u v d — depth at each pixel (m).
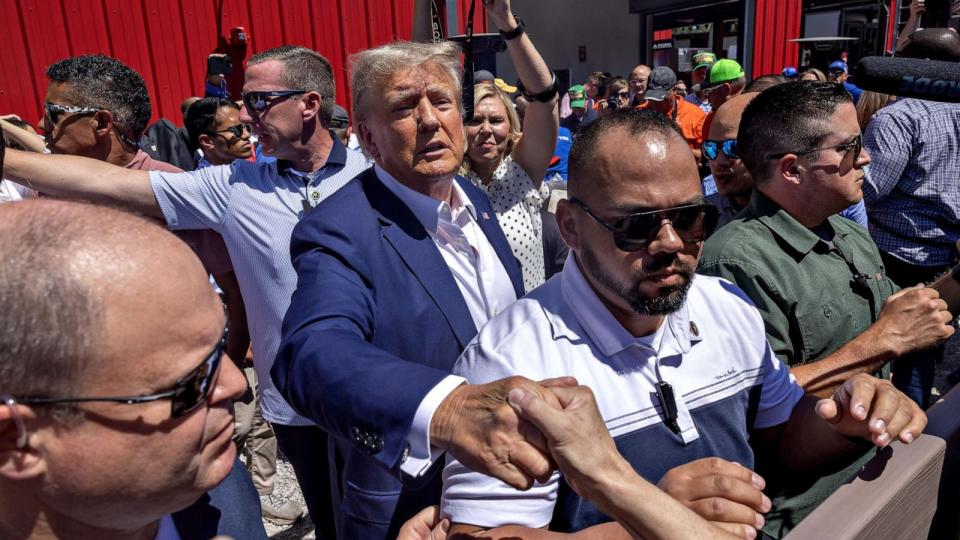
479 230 1.95
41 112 4.41
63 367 0.69
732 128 2.50
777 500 1.58
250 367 2.96
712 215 1.21
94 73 2.61
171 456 0.78
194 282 0.79
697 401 1.28
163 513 0.85
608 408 1.20
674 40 12.39
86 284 0.70
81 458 0.73
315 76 2.34
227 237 2.32
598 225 1.20
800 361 1.84
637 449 1.21
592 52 12.82
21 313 0.68
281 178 2.34
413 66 1.66
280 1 5.23
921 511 1.22
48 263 0.69
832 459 1.42
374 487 1.53
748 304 1.43
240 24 5.09
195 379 0.78
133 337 0.72
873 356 1.63
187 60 4.93
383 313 1.53
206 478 0.85
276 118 2.29
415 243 1.64
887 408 1.17
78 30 4.47
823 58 10.67
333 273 1.46
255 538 1.15
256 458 3.13
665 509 0.78
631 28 13.03
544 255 2.76
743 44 10.04
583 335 1.24
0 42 4.21
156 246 0.77
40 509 0.79
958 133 3.07
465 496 1.09
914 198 3.22
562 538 1.04
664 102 6.73
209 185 2.29
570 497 1.20
